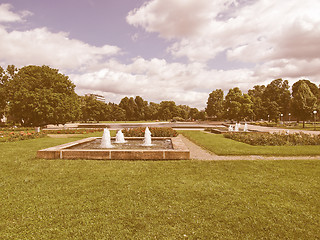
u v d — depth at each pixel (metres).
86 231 2.96
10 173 5.91
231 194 4.34
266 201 3.98
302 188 4.66
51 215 3.43
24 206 3.75
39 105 29.19
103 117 72.94
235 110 63.69
